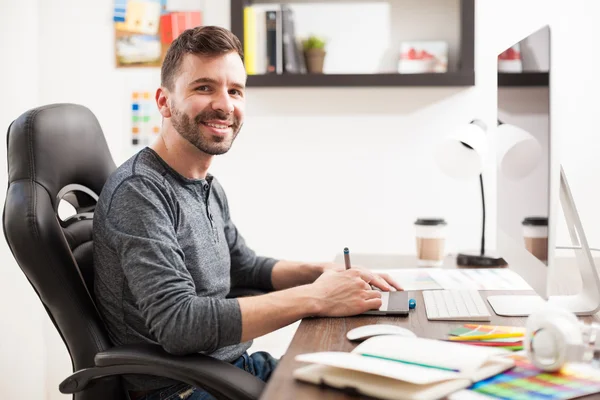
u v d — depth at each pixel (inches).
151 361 44.1
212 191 64.4
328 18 103.0
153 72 105.4
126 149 106.1
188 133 54.9
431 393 29.1
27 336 101.4
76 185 55.1
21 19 101.3
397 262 76.5
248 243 105.9
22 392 100.0
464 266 72.5
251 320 45.7
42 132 50.5
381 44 102.3
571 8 97.5
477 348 34.9
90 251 56.4
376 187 103.0
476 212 101.3
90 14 105.7
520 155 48.8
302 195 104.4
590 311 47.1
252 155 104.7
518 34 98.7
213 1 104.0
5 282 97.0
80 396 48.4
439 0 100.9
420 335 42.1
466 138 72.7
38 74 106.3
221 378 42.2
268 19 98.1
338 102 102.7
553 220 40.8
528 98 45.9
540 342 33.2
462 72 96.3
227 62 55.2
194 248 54.1
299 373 32.6
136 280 46.8
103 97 106.1
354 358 32.8
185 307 45.3
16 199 48.1
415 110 101.5
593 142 98.3
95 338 48.6
